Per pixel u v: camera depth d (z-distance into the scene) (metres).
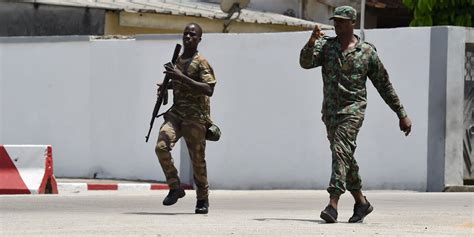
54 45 25.48
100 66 24.89
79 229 12.09
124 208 16.41
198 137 14.19
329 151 21.97
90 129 25.02
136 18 30.84
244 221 13.20
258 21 32.16
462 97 21.14
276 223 12.82
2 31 30.66
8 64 26.09
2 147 21.31
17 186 21.12
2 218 14.00
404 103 21.27
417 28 21.12
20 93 25.94
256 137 22.70
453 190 21.00
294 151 22.36
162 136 14.05
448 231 11.93
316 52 12.74
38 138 25.70
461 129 21.17
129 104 24.44
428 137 21.06
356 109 12.52
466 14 27.48
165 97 14.63
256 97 22.70
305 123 22.22
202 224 12.68
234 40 22.86
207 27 31.70
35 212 15.41
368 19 35.66
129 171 24.42
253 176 22.73
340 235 11.27
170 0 34.47
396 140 21.31
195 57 14.18
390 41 21.41
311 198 19.31
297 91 22.31
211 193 21.14
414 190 21.14
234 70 22.91
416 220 13.62
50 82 25.55
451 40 20.91
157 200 18.48
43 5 30.62
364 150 21.67
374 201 18.17
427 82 21.06
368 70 12.66
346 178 12.80
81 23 30.61
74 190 22.78
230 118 22.91
